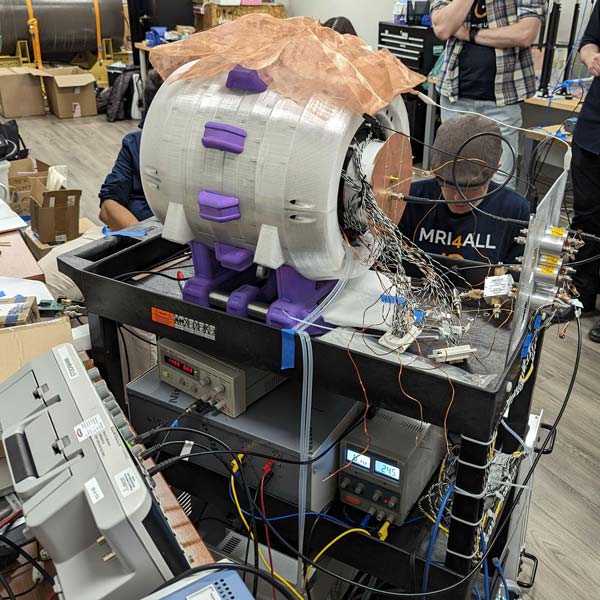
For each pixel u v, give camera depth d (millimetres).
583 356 2760
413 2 4668
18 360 1227
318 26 1049
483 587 1354
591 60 2762
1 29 6656
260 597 1289
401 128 1111
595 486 2080
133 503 743
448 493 1091
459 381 903
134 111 6395
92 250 1354
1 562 1016
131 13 6645
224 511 1343
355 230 1064
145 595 780
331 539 1143
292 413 1197
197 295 1130
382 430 1152
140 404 1311
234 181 969
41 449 848
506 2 2975
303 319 1052
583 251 2867
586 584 1756
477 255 1801
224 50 1022
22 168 3240
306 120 917
